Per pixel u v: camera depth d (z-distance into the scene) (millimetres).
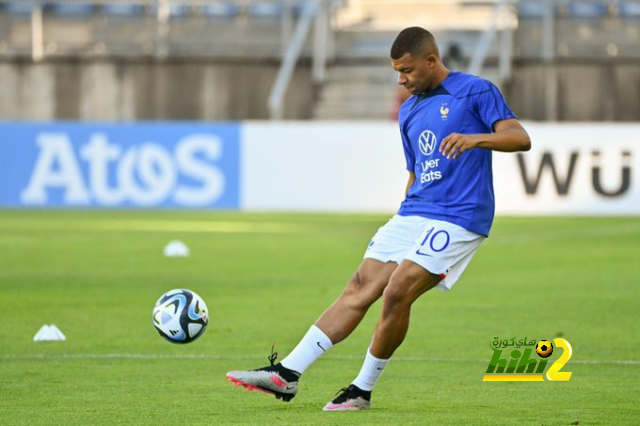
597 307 38719
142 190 86250
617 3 96938
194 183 85875
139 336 32562
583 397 23984
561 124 82250
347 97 97625
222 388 25016
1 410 22469
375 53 100750
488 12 103750
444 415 21891
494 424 20891
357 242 63531
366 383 22562
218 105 98438
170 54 100188
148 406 22906
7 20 99500
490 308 38562
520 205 82750
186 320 23703
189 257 55875
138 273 49094
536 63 95938
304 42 99188
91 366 27797
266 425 20859
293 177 85562
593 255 56969
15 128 86812
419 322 35406
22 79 99000
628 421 21234
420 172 23094
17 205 87250
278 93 90312
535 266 52156
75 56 98438
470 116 22531
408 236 22750
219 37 100188
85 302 39906
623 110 95625
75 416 21859
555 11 97375
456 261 22453
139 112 98562
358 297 22688
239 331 33656
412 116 23156
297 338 32438
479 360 28953
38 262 53438
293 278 47531
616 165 82000
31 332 33219
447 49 92750
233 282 46062
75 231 69875
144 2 99500
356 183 85188
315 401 23703
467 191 22562
